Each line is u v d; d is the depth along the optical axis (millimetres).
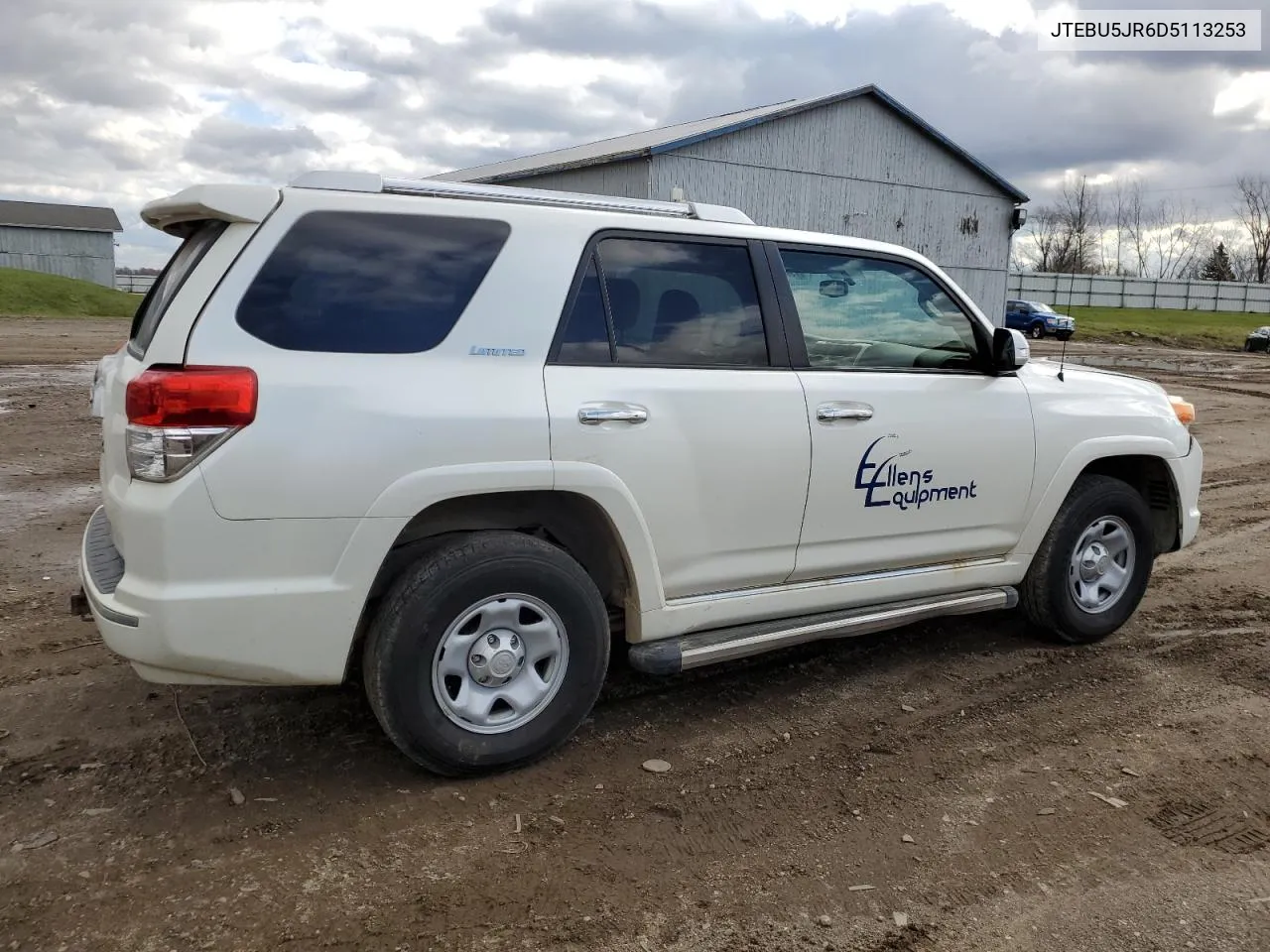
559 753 3674
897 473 4141
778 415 3814
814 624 4023
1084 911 2801
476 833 3107
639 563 3580
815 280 4109
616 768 3572
